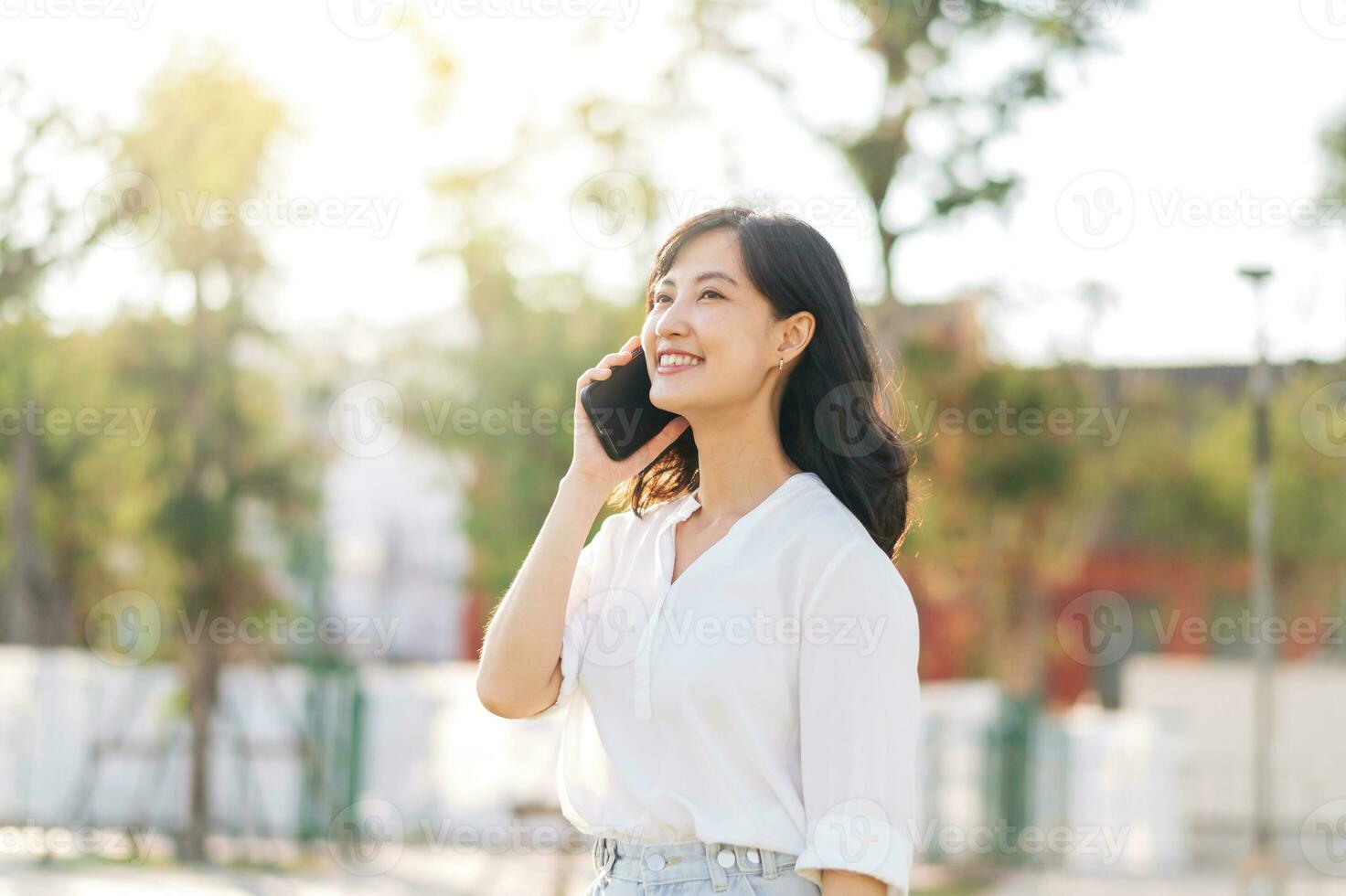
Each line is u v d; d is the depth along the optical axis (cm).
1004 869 1187
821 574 207
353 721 1156
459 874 1038
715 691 206
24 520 1120
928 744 1202
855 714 203
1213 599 2062
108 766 1121
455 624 2097
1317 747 1564
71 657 1129
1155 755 1247
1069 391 1078
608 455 228
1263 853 1071
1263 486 1095
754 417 224
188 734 1119
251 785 1141
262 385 1110
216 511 1102
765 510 215
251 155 1050
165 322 1081
